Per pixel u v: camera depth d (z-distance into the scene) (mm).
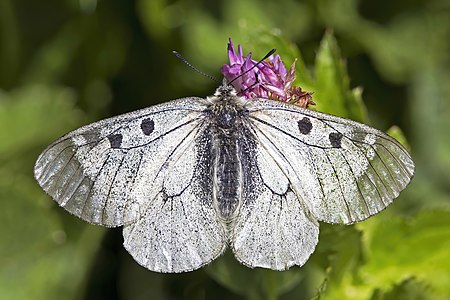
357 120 279
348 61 335
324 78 279
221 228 252
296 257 249
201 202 253
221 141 253
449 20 337
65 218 313
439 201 327
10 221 305
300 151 251
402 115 334
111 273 319
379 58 333
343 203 248
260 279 274
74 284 313
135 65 333
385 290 285
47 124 315
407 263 286
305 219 250
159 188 252
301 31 332
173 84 329
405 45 337
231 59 268
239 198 252
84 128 250
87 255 314
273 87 267
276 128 253
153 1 326
